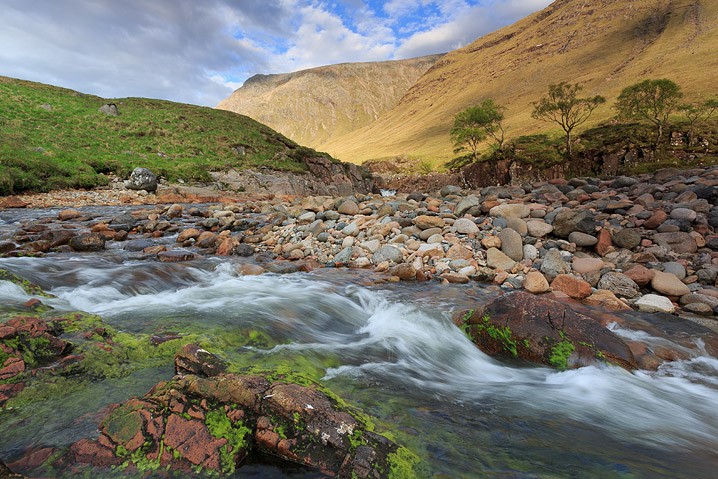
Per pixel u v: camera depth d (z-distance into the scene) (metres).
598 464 3.39
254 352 5.03
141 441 2.92
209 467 2.82
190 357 3.87
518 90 187.38
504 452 3.47
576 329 5.88
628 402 4.71
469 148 120.50
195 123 55.12
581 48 197.62
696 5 176.00
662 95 66.56
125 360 4.35
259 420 3.09
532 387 5.05
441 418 3.99
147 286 8.26
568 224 11.48
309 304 7.51
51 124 41.66
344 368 5.09
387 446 3.10
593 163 72.44
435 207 15.65
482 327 6.40
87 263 9.64
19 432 3.11
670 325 7.21
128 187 32.03
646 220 11.95
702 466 3.50
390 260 11.17
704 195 13.95
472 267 10.42
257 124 64.81
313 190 49.84
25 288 6.46
